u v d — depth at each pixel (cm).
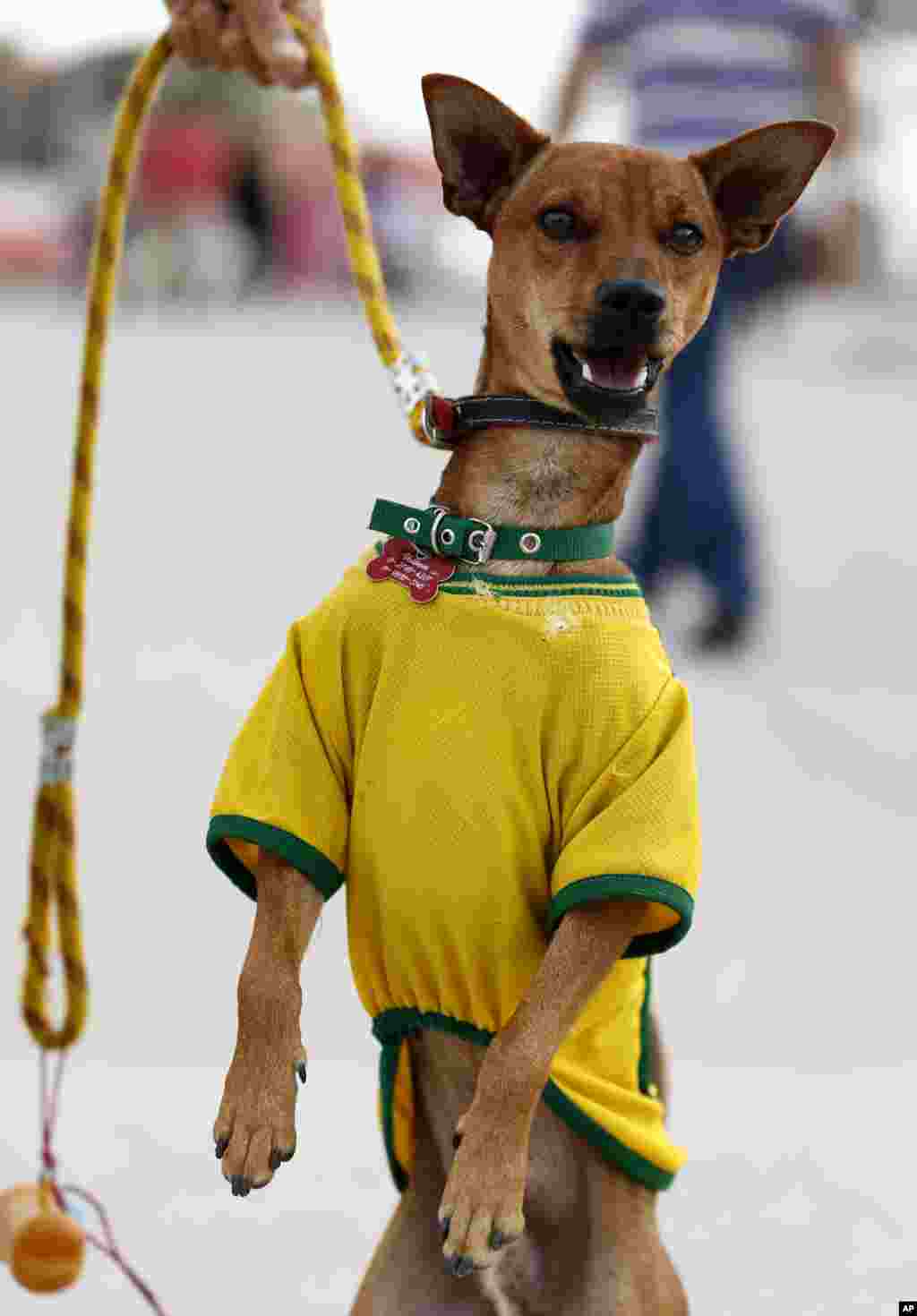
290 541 1394
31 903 433
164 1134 594
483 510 416
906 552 1471
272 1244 544
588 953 383
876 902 783
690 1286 536
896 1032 677
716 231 436
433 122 437
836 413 2364
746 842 843
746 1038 671
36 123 3559
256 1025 387
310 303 3441
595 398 405
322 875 398
